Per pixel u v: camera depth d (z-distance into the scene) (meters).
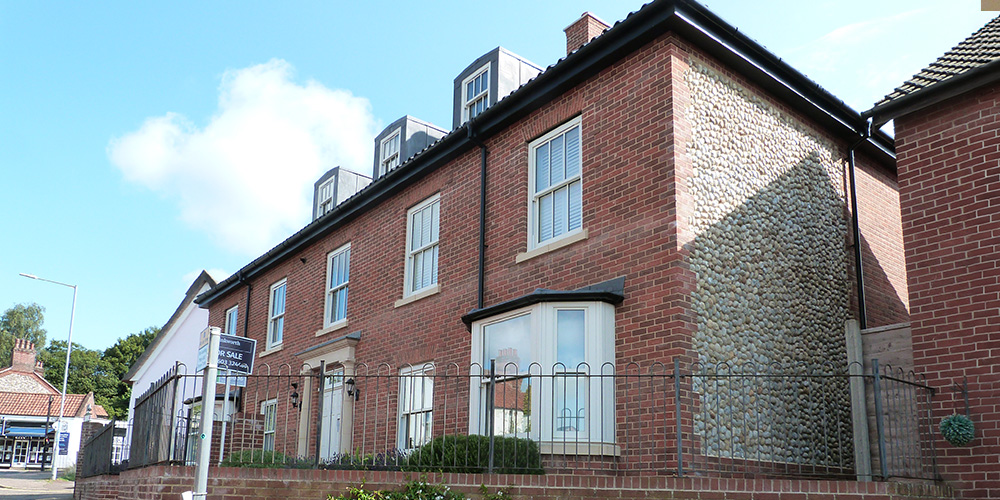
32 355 55.81
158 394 9.86
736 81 11.32
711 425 9.55
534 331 10.48
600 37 10.82
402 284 14.73
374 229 16.05
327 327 17.02
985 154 9.06
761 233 11.05
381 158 19.50
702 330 9.73
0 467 46.50
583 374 8.90
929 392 8.98
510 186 12.49
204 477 6.84
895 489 7.77
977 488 8.41
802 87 11.91
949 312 9.02
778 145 11.78
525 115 12.48
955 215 9.18
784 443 10.41
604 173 10.95
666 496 7.84
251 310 21.02
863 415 10.02
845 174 13.04
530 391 10.41
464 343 12.68
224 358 7.84
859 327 11.08
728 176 10.73
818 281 11.82
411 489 8.31
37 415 48.50
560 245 11.28
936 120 9.56
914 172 9.65
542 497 8.14
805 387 10.99
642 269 10.06
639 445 9.11
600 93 11.26
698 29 10.38
